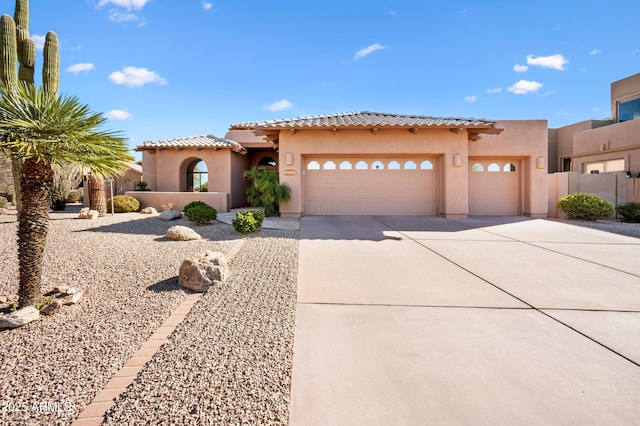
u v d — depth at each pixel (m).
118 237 9.47
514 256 7.42
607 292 5.03
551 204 16.27
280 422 2.33
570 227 11.81
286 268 6.40
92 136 4.05
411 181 15.32
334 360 3.13
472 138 15.08
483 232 10.70
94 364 3.08
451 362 3.08
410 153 14.76
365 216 14.90
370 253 7.70
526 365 3.02
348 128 13.76
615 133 19.81
